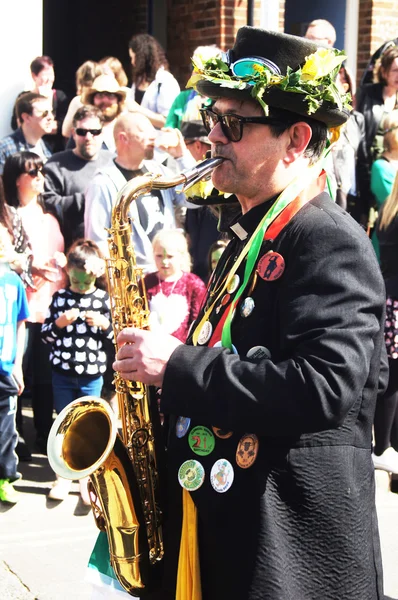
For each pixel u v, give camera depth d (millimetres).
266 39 2320
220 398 2123
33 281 5781
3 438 4938
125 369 2258
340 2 9734
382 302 2172
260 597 2102
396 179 5461
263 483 2135
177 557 2330
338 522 2154
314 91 2217
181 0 9562
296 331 2100
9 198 5934
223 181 2312
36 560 4367
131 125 5695
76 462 2502
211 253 5555
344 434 2201
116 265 2621
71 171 6352
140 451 2543
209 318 2367
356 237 2145
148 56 8031
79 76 7441
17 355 5086
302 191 2262
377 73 7867
